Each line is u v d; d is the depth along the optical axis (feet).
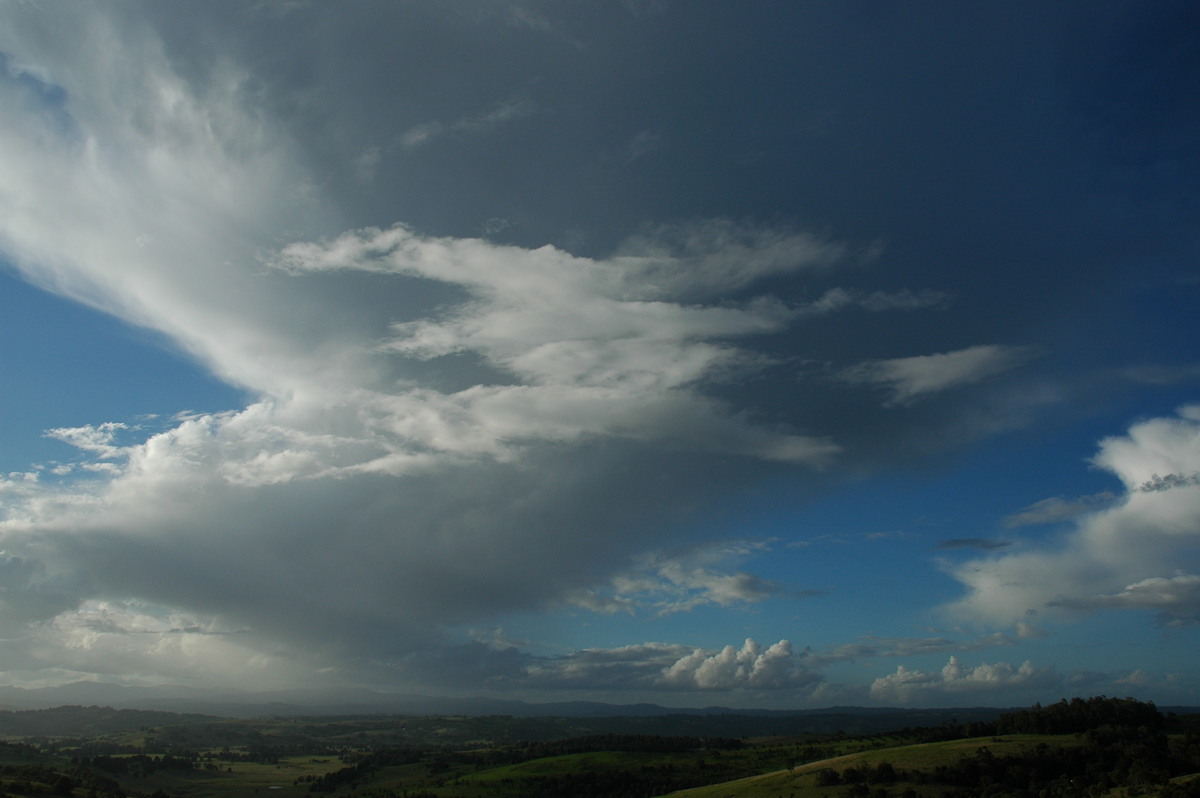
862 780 574.97
